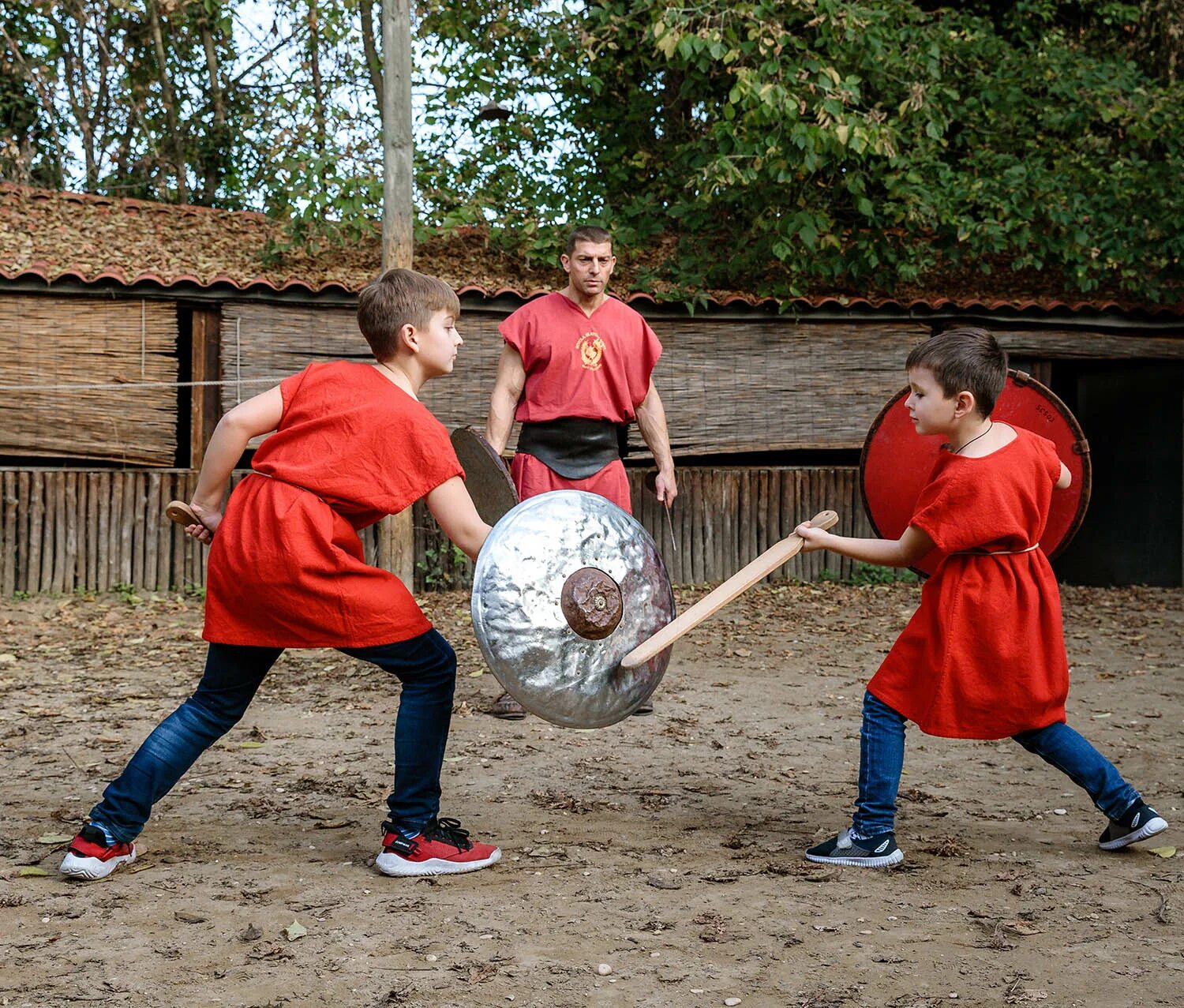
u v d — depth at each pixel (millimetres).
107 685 6078
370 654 3051
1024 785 4215
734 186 10492
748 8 10117
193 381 9250
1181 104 11445
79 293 8867
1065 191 11148
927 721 3236
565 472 5266
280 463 3012
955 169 12711
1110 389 11641
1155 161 12172
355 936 2688
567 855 3320
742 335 10219
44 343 8828
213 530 3150
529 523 3062
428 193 12086
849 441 10477
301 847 3396
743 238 10578
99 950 2607
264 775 4270
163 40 16281
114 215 11523
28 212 11094
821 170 10969
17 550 8766
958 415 3250
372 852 3354
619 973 2488
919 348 3297
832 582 10414
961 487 3207
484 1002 2342
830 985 2430
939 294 11070
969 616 3223
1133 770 4473
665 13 10281
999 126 12375
